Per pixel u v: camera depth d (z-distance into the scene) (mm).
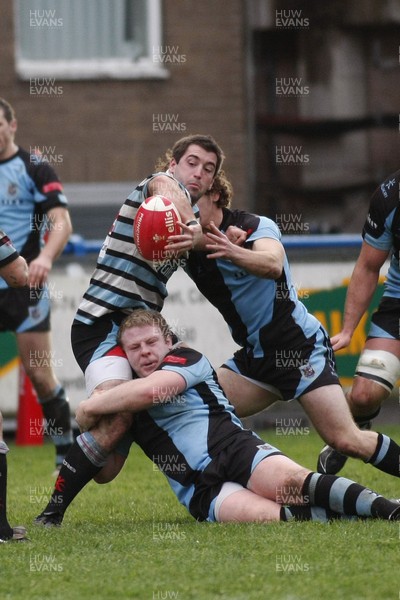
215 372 21016
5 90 53656
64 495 20391
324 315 39562
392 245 23156
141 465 31125
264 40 55969
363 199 56906
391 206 22672
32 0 54062
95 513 22188
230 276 21219
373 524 18391
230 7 54531
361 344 39188
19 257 19500
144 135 54406
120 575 15695
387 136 56812
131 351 20328
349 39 56312
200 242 20781
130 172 54344
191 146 20719
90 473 20344
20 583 15406
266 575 15516
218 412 20266
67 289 38469
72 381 38375
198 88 54531
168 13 54281
